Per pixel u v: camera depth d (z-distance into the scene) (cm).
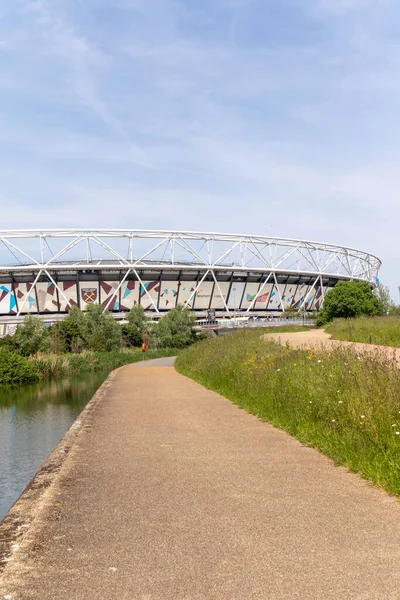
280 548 515
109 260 12575
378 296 9394
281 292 14062
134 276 12638
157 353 8469
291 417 1202
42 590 438
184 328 10575
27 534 573
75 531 577
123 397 2002
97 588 439
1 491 1523
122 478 803
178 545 529
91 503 680
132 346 9744
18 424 2692
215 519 605
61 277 12306
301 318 12588
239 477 790
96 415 1517
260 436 1107
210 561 488
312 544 524
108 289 12606
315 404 1138
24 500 704
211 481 771
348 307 8619
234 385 1853
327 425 1026
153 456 951
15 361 5100
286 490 716
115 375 3475
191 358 3647
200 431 1187
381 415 901
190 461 902
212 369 2417
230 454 946
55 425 2642
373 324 4206
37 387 4644
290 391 1323
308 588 430
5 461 1902
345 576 451
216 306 13475
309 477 780
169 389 2244
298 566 473
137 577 458
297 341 3403
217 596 420
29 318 7012
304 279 14288
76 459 942
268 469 833
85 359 6550
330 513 618
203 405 1642
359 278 15700
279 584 438
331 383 1182
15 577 465
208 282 13275
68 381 5069
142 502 678
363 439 866
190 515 622
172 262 12638
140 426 1288
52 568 482
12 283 12362
